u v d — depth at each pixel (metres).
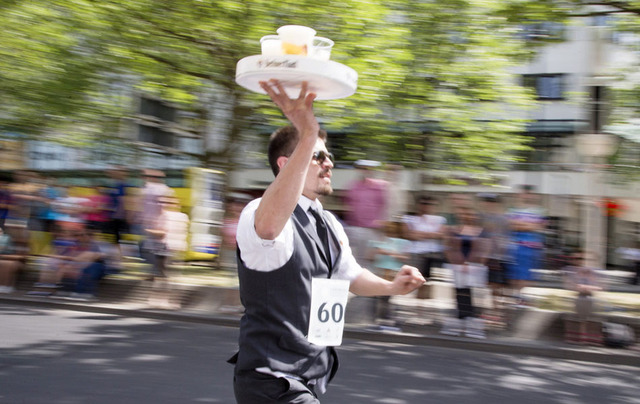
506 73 10.26
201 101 10.96
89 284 9.16
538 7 8.37
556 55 19.05
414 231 8.13
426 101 9.61
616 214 16.95
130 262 9.46
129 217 9.43
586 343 7.20
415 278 2.32
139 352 6.32
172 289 8.76
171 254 8.80
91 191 9.82
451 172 10.44
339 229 2.37
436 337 7.29
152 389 5.04
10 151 12.26
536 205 7.94
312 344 2.11
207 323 8.11
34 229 9.78
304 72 1.85
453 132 10.19
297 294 2.08
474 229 7.60
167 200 8.91
